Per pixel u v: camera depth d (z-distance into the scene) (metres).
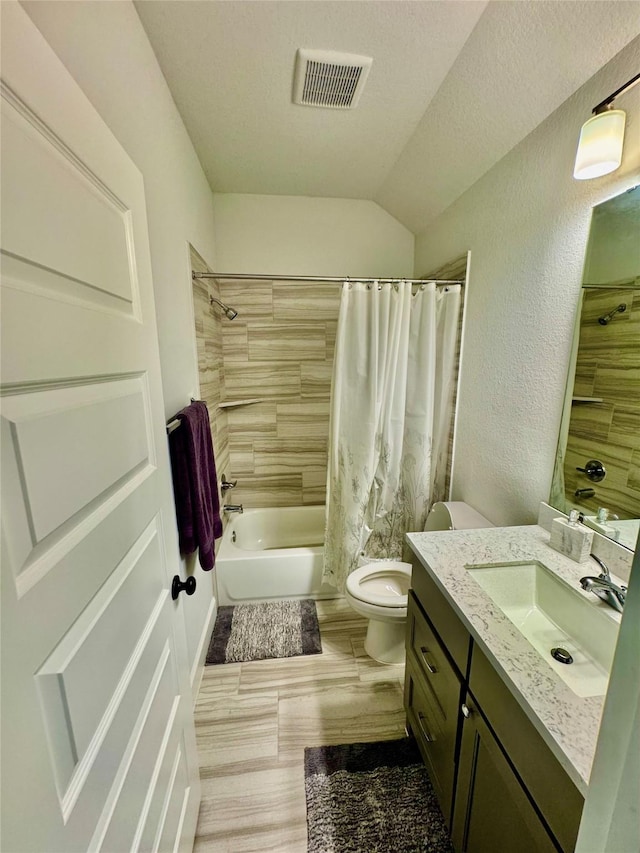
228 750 1.37
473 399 1.83
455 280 1.96
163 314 1.33
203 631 1.77
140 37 1.14
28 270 0.45
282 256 2.50
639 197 0.97
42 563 0.45
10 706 0.38
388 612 1.63
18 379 0.42
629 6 0.90
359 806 1.19
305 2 1.08
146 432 0.85
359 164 2.01
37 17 0.66
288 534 2.80
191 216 1.77
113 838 0.59
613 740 0.37
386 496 2.14
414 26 1.16
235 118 1.62
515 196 1.47
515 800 0.73
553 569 1.10
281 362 2.64
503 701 0.77
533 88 1.22
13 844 0.38
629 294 1.01
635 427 1.01
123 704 0.65
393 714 1.52
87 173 0.61
